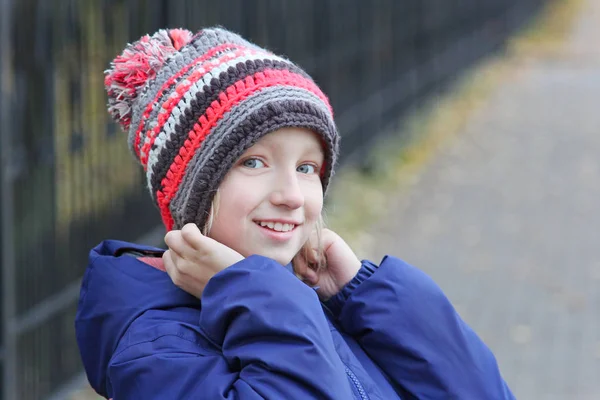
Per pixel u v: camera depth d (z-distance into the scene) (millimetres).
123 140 5129
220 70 2049
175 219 2146
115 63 2252
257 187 2023
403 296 2248
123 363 1960
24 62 4285
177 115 2066
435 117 14633
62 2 4477
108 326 2117
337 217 8516
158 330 1995
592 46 25078
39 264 4578
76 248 4844
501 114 15797
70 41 4559
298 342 1904
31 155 4395
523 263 8125
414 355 2207
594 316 6902
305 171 2115
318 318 1951
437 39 15734
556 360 6109
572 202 10281
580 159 12500
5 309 4230
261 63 2066
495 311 6973
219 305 1946
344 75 9625
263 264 1979
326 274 2396
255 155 2031
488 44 22078
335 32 9172
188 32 2266
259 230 2047
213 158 2014
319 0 8508
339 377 1910
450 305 2281
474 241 8727
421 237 8758
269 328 1902
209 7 5785
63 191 4664
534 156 12633
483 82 18875
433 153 12531
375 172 10539
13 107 4262
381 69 11547
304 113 2021
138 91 2203
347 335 2285
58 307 4715
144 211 5457
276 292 1935
